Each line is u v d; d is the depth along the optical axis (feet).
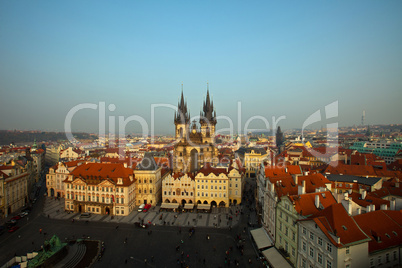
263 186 345.72
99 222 372.58
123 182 411.95
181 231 338.95
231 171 455.63
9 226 351.67
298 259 218.59
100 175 422.41
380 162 531.50
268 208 295.28
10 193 404.98
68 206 423.23
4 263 257.75
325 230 183.21
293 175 314.55
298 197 237.66
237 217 389.60
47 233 333.21
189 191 446.60
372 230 195.72
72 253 276.82
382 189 308.40
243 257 269.85
